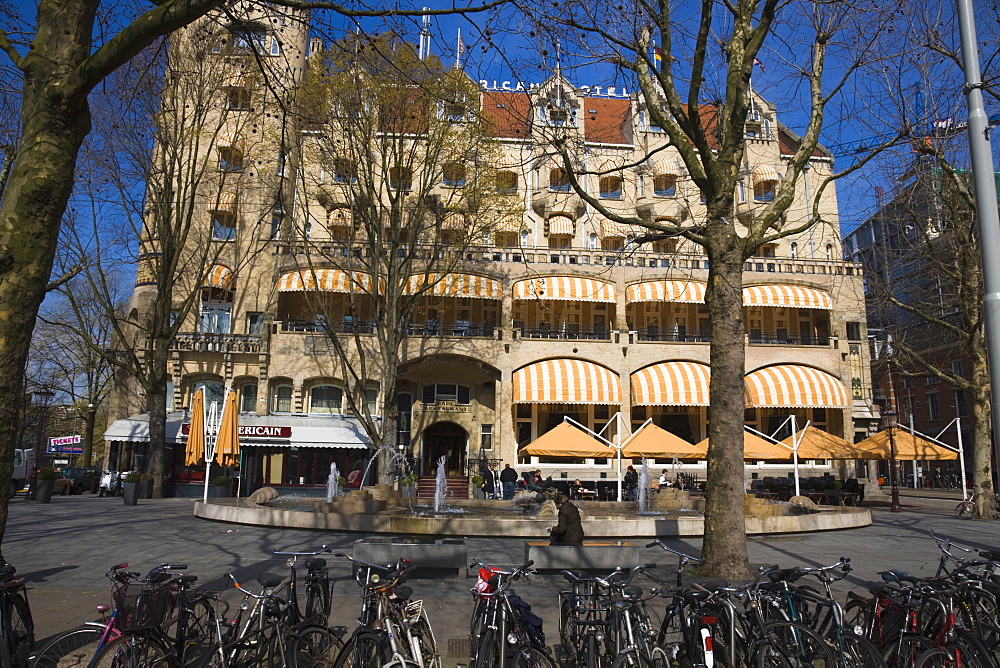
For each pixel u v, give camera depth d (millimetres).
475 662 6703
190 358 38062
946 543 9461
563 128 14414
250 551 15188
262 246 40281
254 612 6656
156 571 6645
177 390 37719
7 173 17312
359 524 18828
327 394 38625
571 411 40969
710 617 6629
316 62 27047
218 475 33875
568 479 37062
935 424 59562
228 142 39188
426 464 41344
